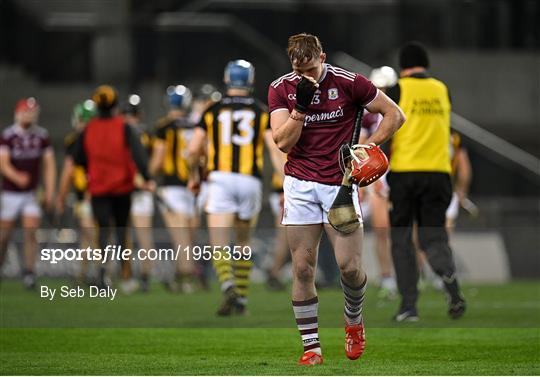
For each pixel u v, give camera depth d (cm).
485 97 7419
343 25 7644
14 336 2966
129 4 7438
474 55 7438
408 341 2817
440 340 2841
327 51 7600
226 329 3125
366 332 3019
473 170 7056
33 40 7569
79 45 7600
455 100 7406
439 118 3188
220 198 3438
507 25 7562
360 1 7612
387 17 7612
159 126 4581
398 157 3181
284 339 2886
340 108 2175
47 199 4747
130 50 7425
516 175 7056
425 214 3222
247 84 3506
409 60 3231
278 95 2209
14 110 7256
